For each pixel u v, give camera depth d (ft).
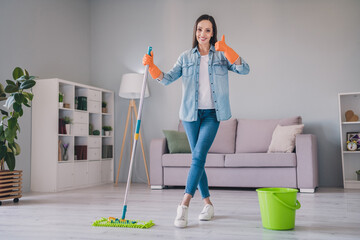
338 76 14.92
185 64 7.62
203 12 16.81
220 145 14.84
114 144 17.66
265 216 6.54
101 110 16.76
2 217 8.16
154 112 17.13
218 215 8.04
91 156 15.78
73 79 17.06
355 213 8.09
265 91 15.75
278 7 15.84
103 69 18.20
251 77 15.96
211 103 7.39
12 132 10.77
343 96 14.75
